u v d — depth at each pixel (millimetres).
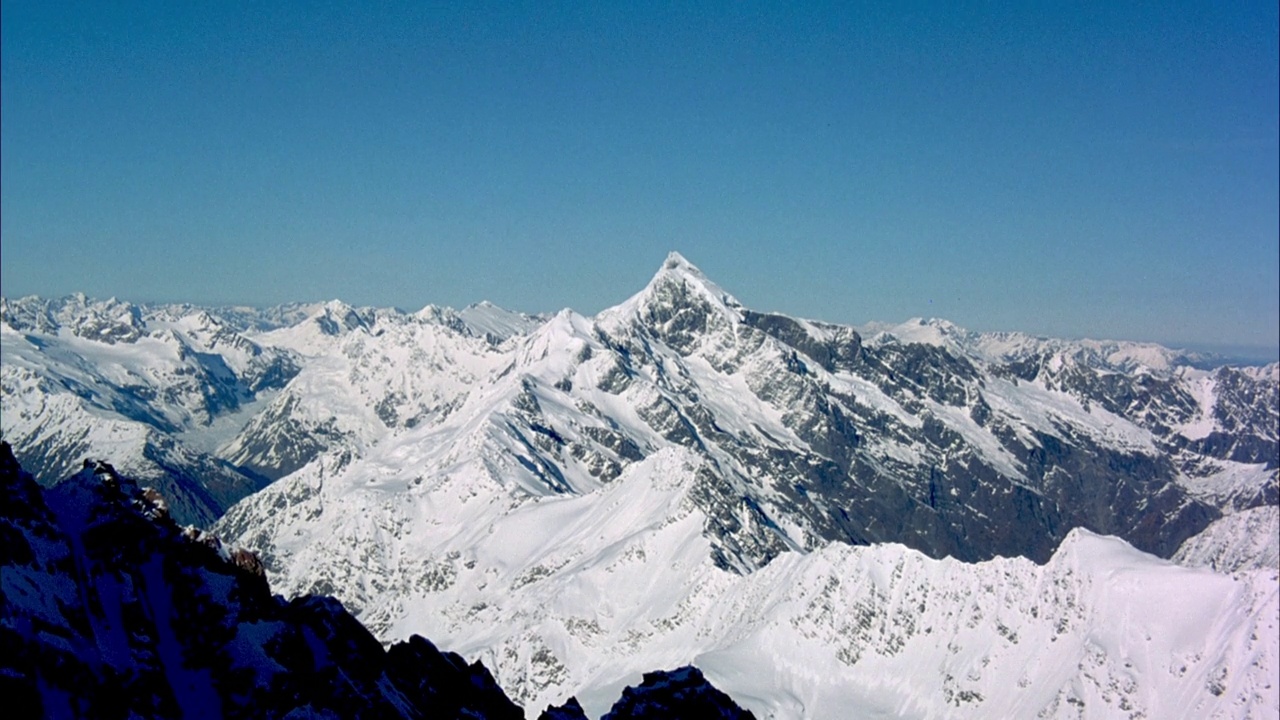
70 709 68500
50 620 72250
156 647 78562
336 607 94188
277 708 79625
